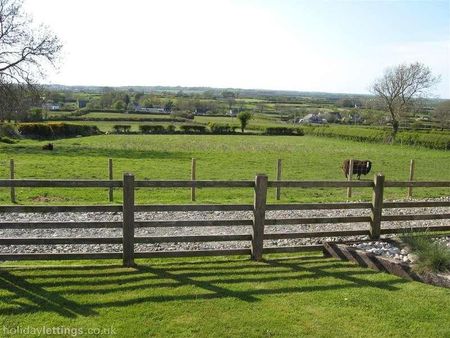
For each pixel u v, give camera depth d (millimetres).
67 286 6211
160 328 5152
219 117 99750
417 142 49906
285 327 5281
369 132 56375
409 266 6910
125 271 6883
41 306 5570
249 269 7184
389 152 42094
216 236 7461
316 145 48344
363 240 8312
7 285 6191
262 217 7551
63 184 6820
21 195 14188
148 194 15328
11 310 5438
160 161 27391
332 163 29969
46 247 8516
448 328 5352
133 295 5980
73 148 34844
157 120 80562
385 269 7176
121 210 7008
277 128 66375
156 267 7129
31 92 36625
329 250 8023
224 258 7863
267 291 6285
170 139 49688
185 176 21422
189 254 7363
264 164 28000
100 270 6895
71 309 5527
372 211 8281
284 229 10852
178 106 110500
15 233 9617
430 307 5887
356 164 22453
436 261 6859
